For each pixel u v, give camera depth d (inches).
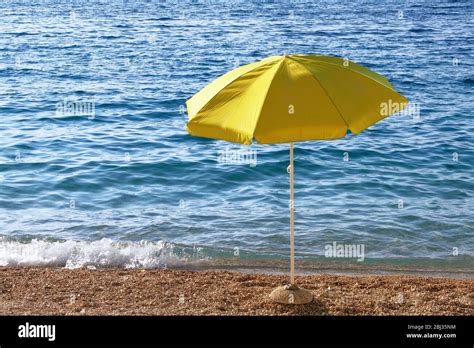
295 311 324.5
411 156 773.9
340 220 544.1
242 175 685.3
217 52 1716.3
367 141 840.9
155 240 499.2
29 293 357.1
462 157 768.9
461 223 538.0
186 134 886.4
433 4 3410.4
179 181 666.8
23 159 746.2
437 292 365.1
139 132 901.2
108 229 523.2
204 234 510.9
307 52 1736.0
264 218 549.6
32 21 2496.3
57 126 934.4
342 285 378.6
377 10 3046.3
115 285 372.2
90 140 850.1
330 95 273.7
